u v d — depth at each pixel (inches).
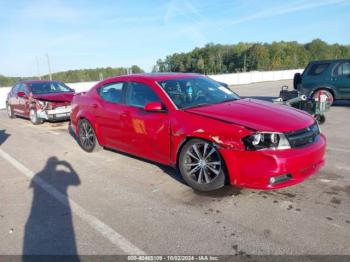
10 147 294.7
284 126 145.4
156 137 181.5
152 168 207.8
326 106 333.1
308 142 151.5
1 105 784.9
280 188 156.6
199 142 160.2
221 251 113.8
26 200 167.0
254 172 141.9
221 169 154.2
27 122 456.8
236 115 157.6
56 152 265.9
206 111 165.9
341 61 421.4
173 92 186.2
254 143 141.2
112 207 153.5
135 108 197.3
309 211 138.9
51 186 185.8
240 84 1256.2
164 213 144.3
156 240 123.0
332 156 217.6
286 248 113.4
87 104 243.0
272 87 979.3
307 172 149.2
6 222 143.3
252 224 130.6
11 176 207.6
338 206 142.5
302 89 452.4
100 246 121.0
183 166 169.0
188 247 117.3
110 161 229.0
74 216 146.0
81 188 180.2
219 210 144.4
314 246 113.7
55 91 449.7
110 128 219.8
